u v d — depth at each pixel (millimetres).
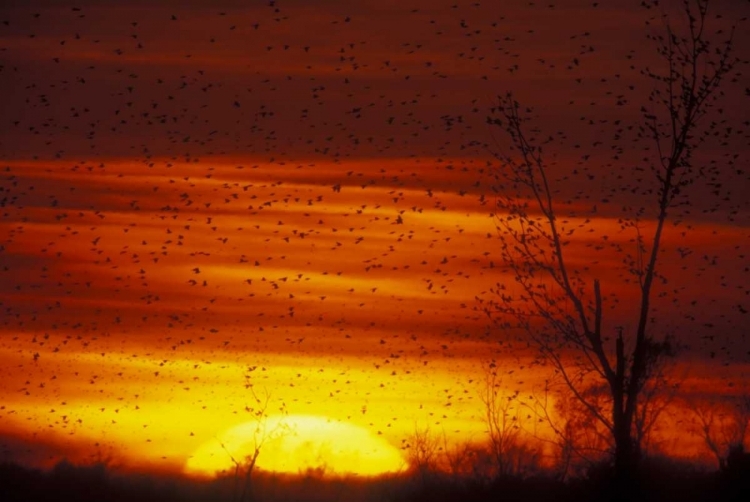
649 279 86562
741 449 87438
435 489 99750
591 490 86438
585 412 90750
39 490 100000
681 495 84750
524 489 94312
